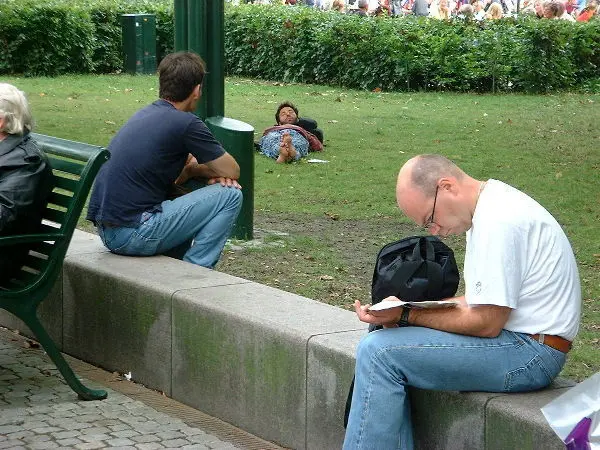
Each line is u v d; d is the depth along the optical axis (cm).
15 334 659
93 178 542
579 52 2350
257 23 2577
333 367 442
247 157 866
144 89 2288
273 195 1113
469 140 1534
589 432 334
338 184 1180
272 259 829
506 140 1536
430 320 377
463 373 374
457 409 386
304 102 2070
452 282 390
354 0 3278
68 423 499
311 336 455
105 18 2684
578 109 1978
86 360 603
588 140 1545
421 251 397
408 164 381
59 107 1861
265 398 480
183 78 643
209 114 864
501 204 370
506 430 368
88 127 1596
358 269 804
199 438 482
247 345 488
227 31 2642
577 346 607
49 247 546
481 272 366
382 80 2359
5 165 529
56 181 561
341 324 474
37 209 545
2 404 525
